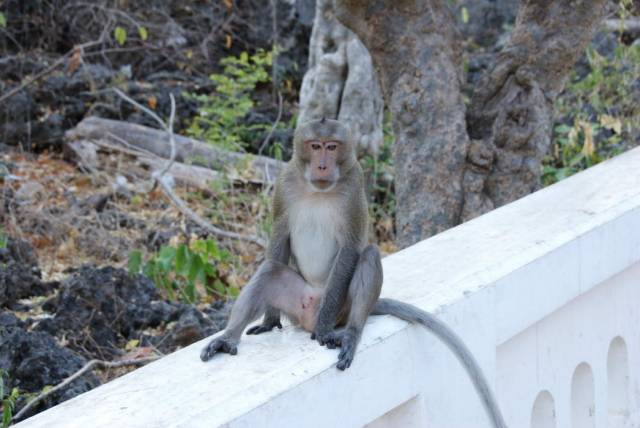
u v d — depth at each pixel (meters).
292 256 7.46
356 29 11.62
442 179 11.74
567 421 7.73
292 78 21.09
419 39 11.54
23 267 12.52
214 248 12.46
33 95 19.17
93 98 19.36
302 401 5.40
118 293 11.94
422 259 7.22
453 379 6.48
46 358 10.02
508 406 7.10
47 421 5.16
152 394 5.39
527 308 6.97
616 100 17.19
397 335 6.05
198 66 21.75
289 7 21.22
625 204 8.20
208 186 16.25
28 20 21.47
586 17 11.45
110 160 17.50
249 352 5.99
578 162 16.08
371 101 15.78
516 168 11.83
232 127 18.09
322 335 6.23
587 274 7.57
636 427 8.57
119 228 15.10
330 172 6.89
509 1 22.95
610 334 8.22
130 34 21.44
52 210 15.39
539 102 11.74
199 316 11.53
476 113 11.95
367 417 5.85
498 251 7.20
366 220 7.23
